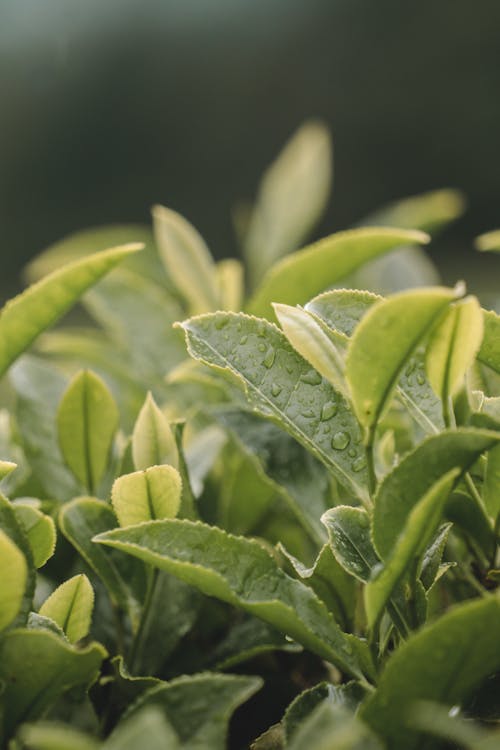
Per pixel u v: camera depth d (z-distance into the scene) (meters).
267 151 4.62
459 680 0.57
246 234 1.13
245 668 0.65
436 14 4.27
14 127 4.32
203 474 0.68
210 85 4.58
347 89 4.49
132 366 0.80
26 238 4.45
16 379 0.70
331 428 0.62
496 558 0.61
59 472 0.69
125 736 0.55
